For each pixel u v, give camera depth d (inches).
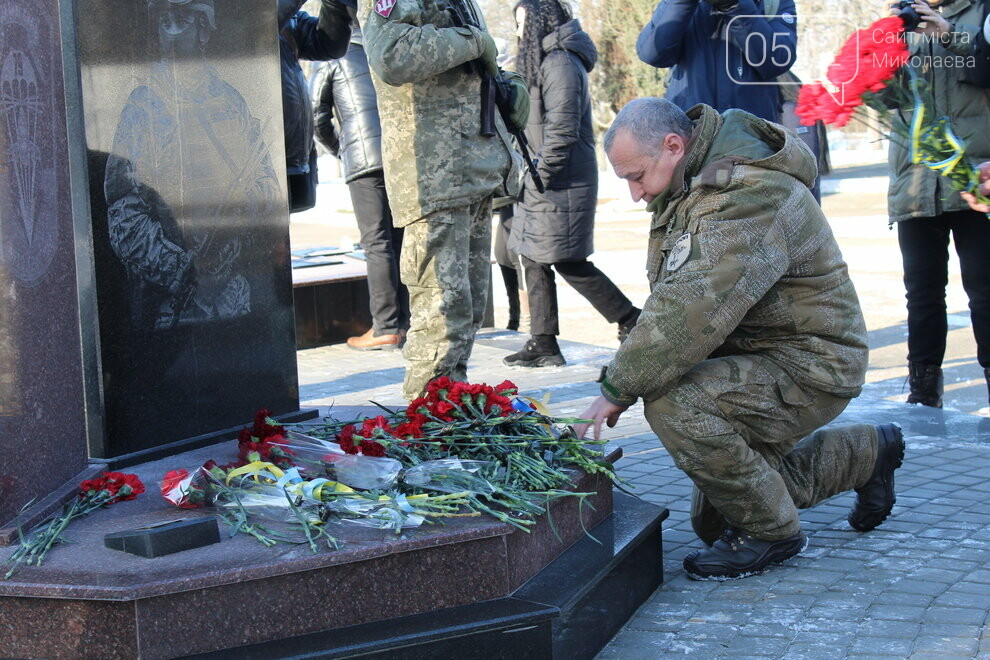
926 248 220.2
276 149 160.9
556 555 117.2
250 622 96.0
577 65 259.0
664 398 129.3
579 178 262.1
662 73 1079.6
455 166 167.2
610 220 824.3
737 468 129.3
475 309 182.9
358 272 324.5
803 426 133.2
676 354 124.6
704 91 240.8
